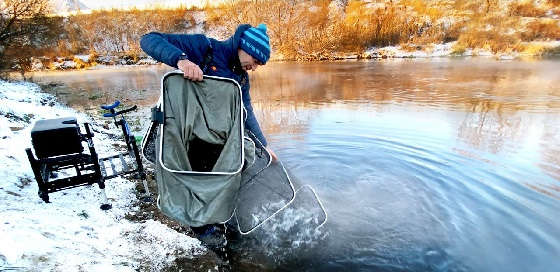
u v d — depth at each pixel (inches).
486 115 259.0
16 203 102.2
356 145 197.9
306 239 109.9
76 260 80.0
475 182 148.9
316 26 903.1
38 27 526.6
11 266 69.8
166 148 72.4
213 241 94.8
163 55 74.6
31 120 220.1
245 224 100.6
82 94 436.8
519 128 225.1
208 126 76.4
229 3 993.5
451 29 852.0
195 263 95.4
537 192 139.1
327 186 147.1
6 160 134.1
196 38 82.4
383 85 420.2
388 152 186.1
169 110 73.2
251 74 579.2
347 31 873.5
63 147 109.3
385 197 138.4
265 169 101.7
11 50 510.0
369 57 813.9
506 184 146.6
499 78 447.2
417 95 347.6
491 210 127.2
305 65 712.4
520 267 98.0
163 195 72.9
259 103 331.6
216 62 82.7
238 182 74.6
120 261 88.1
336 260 102.1
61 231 92.4
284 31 884.0
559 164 165.2
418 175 157.5
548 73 480.1
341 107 300.8
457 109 280.5
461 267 98.7
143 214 120.6
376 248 107.3
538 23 801.6
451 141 201.5
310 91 393.7
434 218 123.3
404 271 98.0
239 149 75.9
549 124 232.2
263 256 102.3
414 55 798.5
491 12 868.6
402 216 124.5
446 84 412.5
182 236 107.2
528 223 118.4
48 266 74.1
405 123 241.0
